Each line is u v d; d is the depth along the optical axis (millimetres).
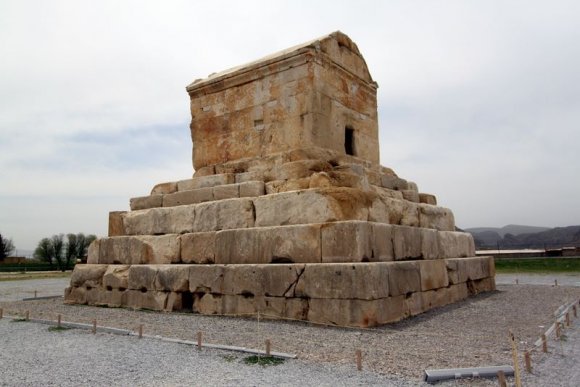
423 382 5172
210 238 10945
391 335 7562
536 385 4973
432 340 7199
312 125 11500
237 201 10875
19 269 50688
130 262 12523
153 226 12586
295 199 9898
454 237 13102
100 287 12828
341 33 13109
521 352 6434
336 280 8477
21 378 5668
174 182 13336
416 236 10812
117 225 13516
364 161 13156
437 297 10891
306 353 6496
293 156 11297
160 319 9836
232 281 10008
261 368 5859
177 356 6590
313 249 9133
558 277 21594
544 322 8812
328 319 8477
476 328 8195
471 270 13305
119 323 9430
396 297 8977
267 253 9812
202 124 13828
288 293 9086
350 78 13305
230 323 9016
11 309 12273
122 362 6332
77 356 6762
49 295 18094
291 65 12023
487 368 5410
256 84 12734
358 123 13414
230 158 13055
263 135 12398
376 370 5633
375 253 9055
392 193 12320
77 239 56062
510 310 10320
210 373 5699
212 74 14445
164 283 11273
